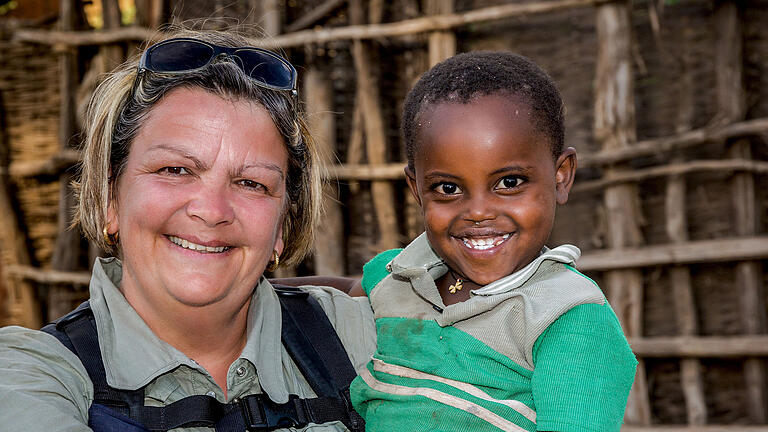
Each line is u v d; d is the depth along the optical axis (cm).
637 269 490
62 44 544
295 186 178
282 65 165
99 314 157
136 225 152
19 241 561
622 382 156
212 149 152
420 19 512
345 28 514
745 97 484
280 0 530
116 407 147
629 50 488
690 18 495
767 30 490
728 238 479
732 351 470
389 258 199
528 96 167
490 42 525
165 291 154
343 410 167
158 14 535
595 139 502
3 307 576
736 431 456
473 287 178
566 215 509
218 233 152
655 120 500
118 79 166
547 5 498
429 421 159
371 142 518
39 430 131
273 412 160
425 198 174
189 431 150
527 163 165
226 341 168
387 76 530
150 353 154
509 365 161
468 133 164
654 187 498
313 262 525
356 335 182
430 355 168
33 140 561
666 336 492
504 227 167
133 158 155
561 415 149
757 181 483
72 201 551
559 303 159
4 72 557
